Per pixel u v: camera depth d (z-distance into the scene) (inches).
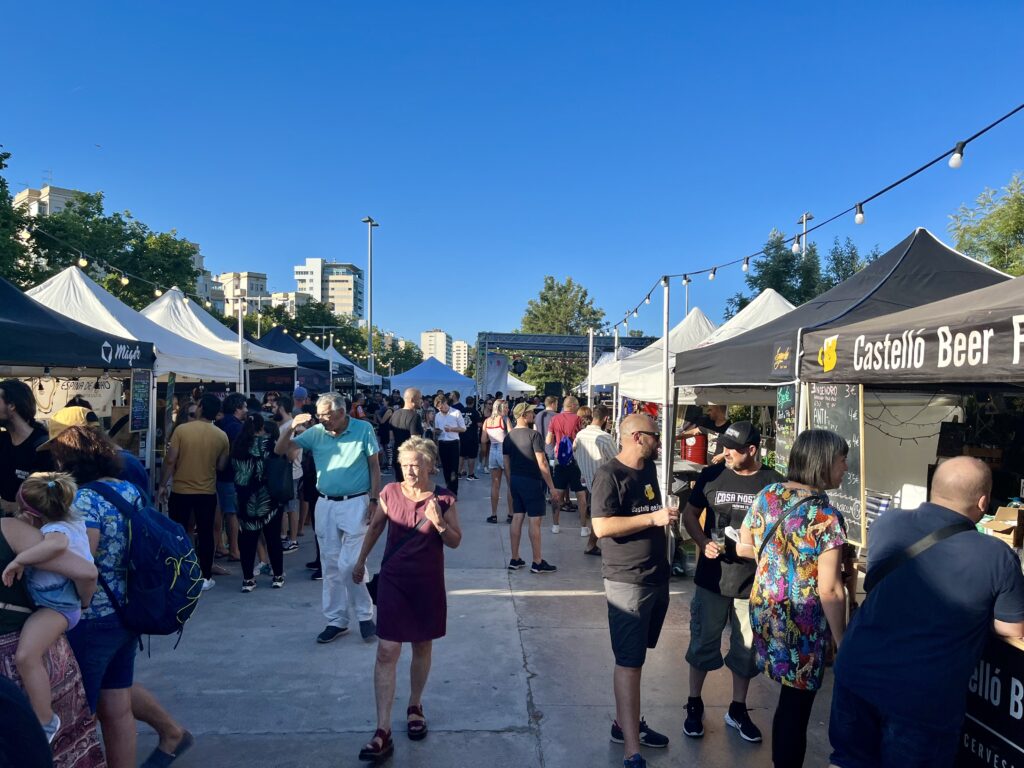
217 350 474.6
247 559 245.0
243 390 474.3
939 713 91.0
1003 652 97.3
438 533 143.9
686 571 270.8
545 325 1839.3
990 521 154.1
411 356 4062.5
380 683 138.5
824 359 170.7
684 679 177.9
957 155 177.5
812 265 768.9
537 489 278.7
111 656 111.6
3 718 49.4
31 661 95.3
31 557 94.5
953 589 91.4
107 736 116.1
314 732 146.9
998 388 197.0
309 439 205.5
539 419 434.3
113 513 111.5
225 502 287.6
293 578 265.7
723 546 144.6
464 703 161.6
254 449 242.1
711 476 150.1
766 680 178.5
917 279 224.5
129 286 1029.8
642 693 169.5
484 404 735.1
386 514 145.6
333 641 199.8
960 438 209.6
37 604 98.6
